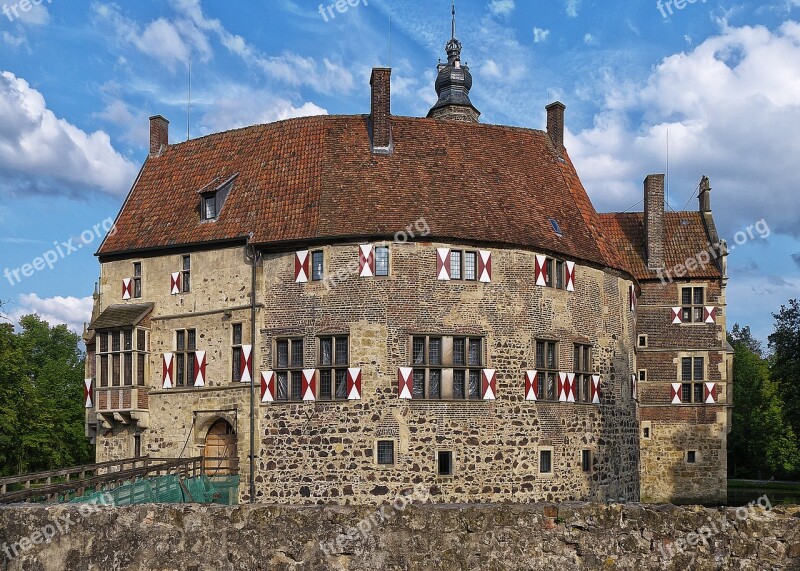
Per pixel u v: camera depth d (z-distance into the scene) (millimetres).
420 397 26469
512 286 27875
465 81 53875
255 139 32000
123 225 31734
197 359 28766
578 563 10812
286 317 27469
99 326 29906
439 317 26891
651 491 36531
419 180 29047
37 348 64062
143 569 11117
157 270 30281
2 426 44188
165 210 31391
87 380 32750
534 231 28891
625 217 39188
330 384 26719
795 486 54219
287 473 26719
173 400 29172
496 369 27234
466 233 27344
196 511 11211
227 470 27953
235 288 28406
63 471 21125
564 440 28344
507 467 26875
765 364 70812
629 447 32438
